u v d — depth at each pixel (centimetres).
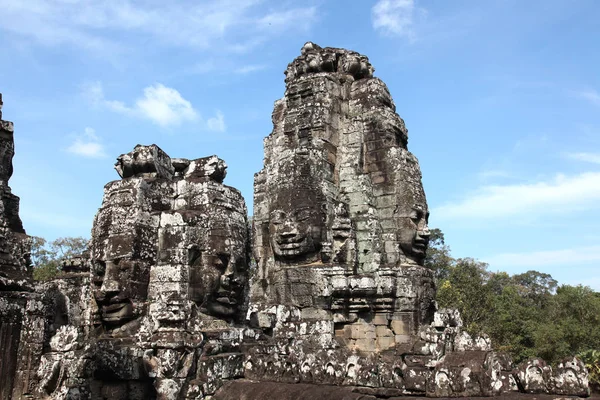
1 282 886
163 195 912
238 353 841
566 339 3647
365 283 1252
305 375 780
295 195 1304
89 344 732
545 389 611
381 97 1520
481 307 3575
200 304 855
